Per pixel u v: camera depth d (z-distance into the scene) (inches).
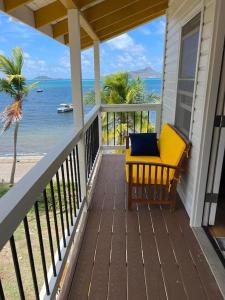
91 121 129.6
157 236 90.2
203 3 85.7
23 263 108.6
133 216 103.5
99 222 99.6
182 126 122.3
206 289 67.7
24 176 48.4
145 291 67.3
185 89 117.2
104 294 66.5
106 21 141.2
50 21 98.9
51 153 64.5
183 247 84.3
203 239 88.0
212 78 78.5
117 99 337.1
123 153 207.3
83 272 73.8
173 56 146.4
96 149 164.4
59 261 67.3
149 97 364.8
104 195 122.7
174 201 104.1
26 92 330.3
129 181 103.3
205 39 84.7
